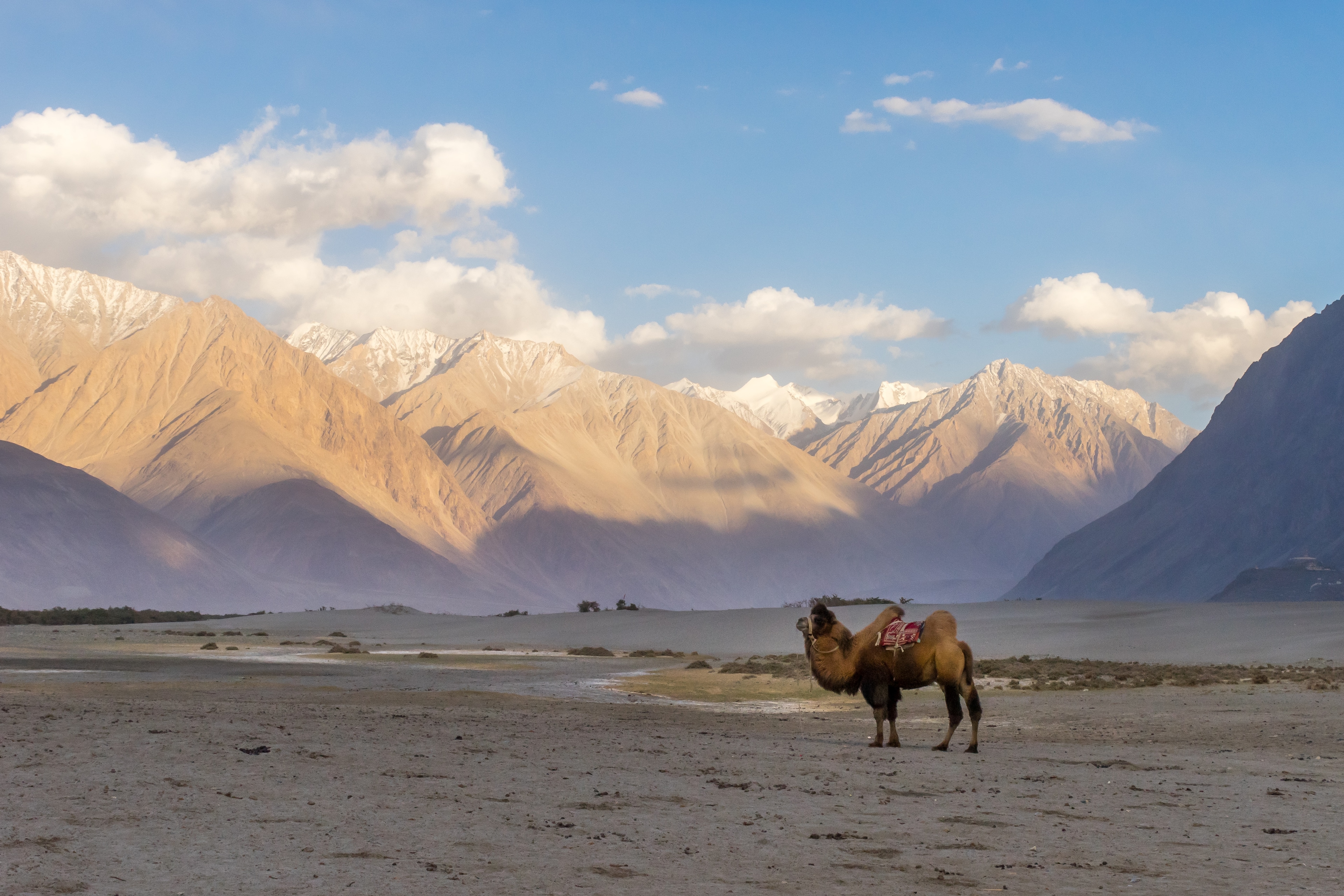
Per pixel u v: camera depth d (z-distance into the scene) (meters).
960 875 9.97
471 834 11.00
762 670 48.00
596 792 13.84
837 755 19.14
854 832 11.76
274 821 11.17
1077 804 13.97
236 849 9.96
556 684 41.75
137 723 19.98
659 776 15.62
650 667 54.34
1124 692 37.66
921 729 25.69
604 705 32.78
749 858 10.44
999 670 47.88
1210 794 14.96
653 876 9.60
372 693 33.75
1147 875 10.12
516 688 39.31
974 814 13.12
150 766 14.34
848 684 21.23
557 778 15.02
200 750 16.09
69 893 8.40
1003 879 9.84
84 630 92.12
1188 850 11.20
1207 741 22.72
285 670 47.56
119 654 59.66
